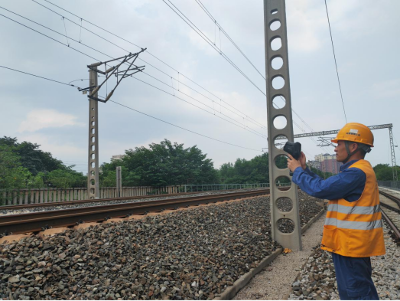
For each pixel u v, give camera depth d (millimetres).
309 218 12148
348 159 2473
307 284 4734
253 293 4652
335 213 2316
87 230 5668
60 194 17984
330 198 2256
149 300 3760
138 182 28547
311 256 6484
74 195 19062
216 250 5953
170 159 32344
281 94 7973
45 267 3912
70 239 5102
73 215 6938
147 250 5281
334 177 2254
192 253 5570
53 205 13781
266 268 5996
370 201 2191
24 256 4117
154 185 28375
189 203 11641
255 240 7301
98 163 19641
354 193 2209
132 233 6016
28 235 5211
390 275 5117
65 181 21250
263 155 66625
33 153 34062
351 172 2207
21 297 3203
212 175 37312
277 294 4605
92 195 20062
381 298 4129
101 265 4344
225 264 5359
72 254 4457
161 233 6391
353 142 2424
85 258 4398
